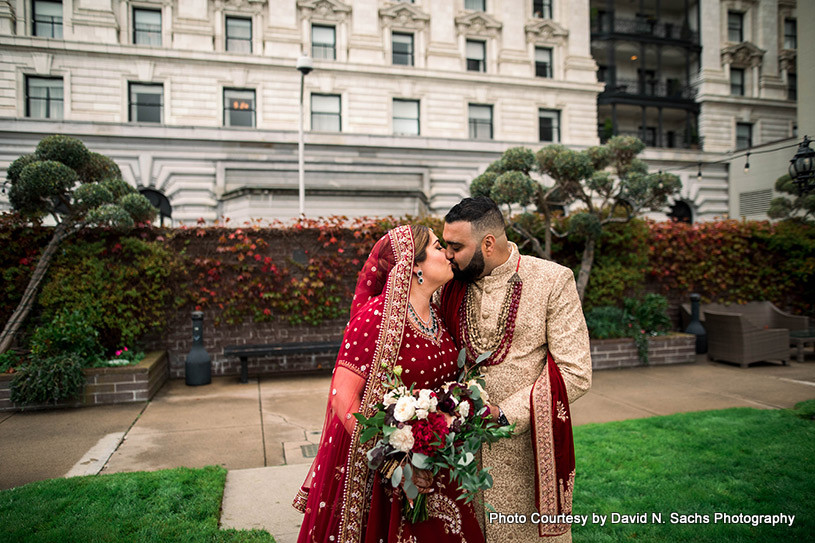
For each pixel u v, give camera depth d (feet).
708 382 22.86
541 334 5.99
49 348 19.72
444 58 77.97
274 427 16.76
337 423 5.75
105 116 64.28
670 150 85.46
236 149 67.41
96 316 21.26
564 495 5.65
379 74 74.38
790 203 41.32
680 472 11.76
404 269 5.74
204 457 13.98
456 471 4.99
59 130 60.80
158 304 23.25
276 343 25.38
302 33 72.49
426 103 76.74
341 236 26.32
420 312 5.91
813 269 32.30
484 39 80.69
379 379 5.57
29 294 21.11
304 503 6.64
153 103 66.95
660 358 27.12
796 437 14.08
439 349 5.88
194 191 65.62
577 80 83.30
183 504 10.38
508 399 5.82
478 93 78.84
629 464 12.29
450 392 5.42
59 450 14.52
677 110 94.07
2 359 19.76
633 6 98.53
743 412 16.92
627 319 27.86
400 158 73.61
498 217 6.03
